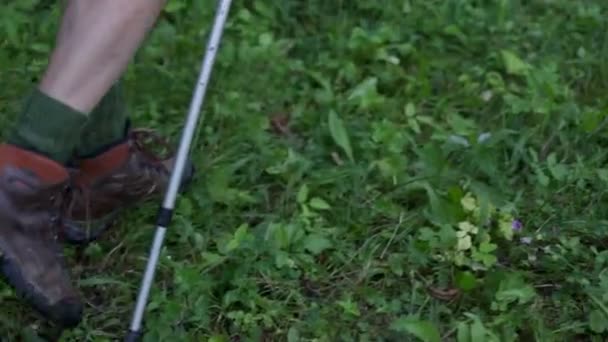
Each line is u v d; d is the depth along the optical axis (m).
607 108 3.94
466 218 3.47
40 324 3.11
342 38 4.40
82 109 2.65
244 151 3.80
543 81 4.03
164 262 3.31
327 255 3.39
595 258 3.37
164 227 2.95
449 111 4.08
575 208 3.59
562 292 3.29
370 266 3.35
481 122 4.05
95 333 3.11
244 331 3.13
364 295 3.25
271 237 3.36
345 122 3.95
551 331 3.17
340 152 3.84
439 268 3.33
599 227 3.49
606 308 3.16
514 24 4.56
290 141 3.93
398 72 4.25
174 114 3.98
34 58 4.18
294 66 4.23
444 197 3.53
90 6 2.59
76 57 2.61
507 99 4.03
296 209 3.57
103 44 2.60
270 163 3.73
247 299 3.18
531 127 3.95
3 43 4.24
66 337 3.09
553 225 3.52
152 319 3.09
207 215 3.50
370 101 4.02
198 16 4.42
